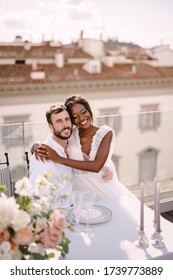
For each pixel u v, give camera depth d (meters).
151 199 3.80
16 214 1.16
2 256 1.12
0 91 29.42
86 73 32.34
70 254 1.53
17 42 31.02
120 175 4.51
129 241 1.63
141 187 1.60
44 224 1.20
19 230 1.14
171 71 35.78
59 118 1.98
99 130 2.15
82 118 2.09
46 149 1.97
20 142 3.38
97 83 32.62
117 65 33.91
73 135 2.14
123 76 33.81
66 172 2.04
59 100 31.56
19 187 1.28
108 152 2.12
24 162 3.36
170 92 36.34
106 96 33.31
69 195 1.98
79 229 1.72
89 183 2.18
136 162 4.38
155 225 1.70
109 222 1.80
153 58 35.03
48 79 30.64
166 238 1.66
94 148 2.13
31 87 30.27
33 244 1.20
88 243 1.61
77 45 32.62
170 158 4.49
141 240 1.61
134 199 2.28
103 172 2.21
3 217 1.14
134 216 1.87
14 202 1.19
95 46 33.03
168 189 3.76
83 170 2.04
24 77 30.20
